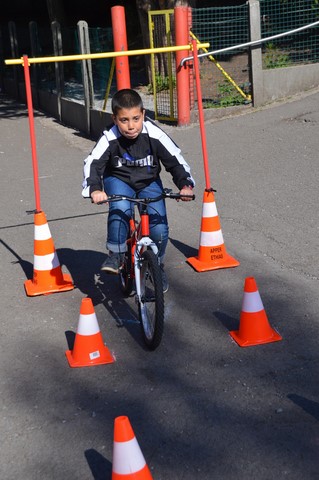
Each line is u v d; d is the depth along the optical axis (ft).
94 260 22.18
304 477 11.37
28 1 99.45
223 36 45.96
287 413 13.15
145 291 16.35
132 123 16.28
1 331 17.46
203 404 13.66
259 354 15.48
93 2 91.61
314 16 43.75
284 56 43.65
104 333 16.96
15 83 70.44
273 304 17.89
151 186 17.54
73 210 27.86
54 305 18.88
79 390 14.49
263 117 38.55
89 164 16.72
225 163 31.99
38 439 12.88
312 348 15.60
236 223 24.31
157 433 12.78
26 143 44.88
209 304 18.28
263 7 44.21
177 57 38.83
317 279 19.27
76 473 11.87
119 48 40.19
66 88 52.44
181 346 16.08
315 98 40.11
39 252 19.69
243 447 12.22
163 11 39.55
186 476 11.56
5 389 14.71
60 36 52.24
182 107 39.60
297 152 31.94
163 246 17.71
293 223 23.73
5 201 30.07
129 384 14.60
